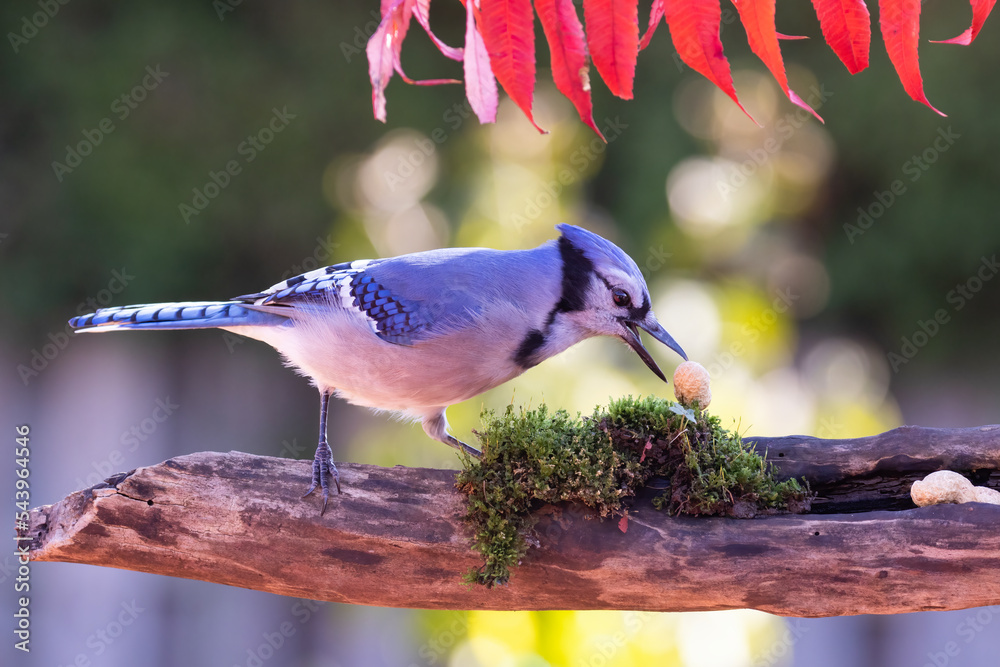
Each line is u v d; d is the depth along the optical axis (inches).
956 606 182.1
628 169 502.9
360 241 480.4
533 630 293.4
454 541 195.0
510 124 453.4
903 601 183.3
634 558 190.7
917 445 208.4
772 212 526.3
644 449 199.8
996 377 554.9
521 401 320.2
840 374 547.8
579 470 191.6
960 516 181.3
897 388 565.6
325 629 501.7
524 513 195.2
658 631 300.4
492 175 425.4
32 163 494.6
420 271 226.7
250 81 494.3
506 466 194.2
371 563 197.5
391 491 198.8
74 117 492.1
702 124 514.3
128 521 197.3
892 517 184.9
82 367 529.7
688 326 390.0
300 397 561.9
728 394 341.4
